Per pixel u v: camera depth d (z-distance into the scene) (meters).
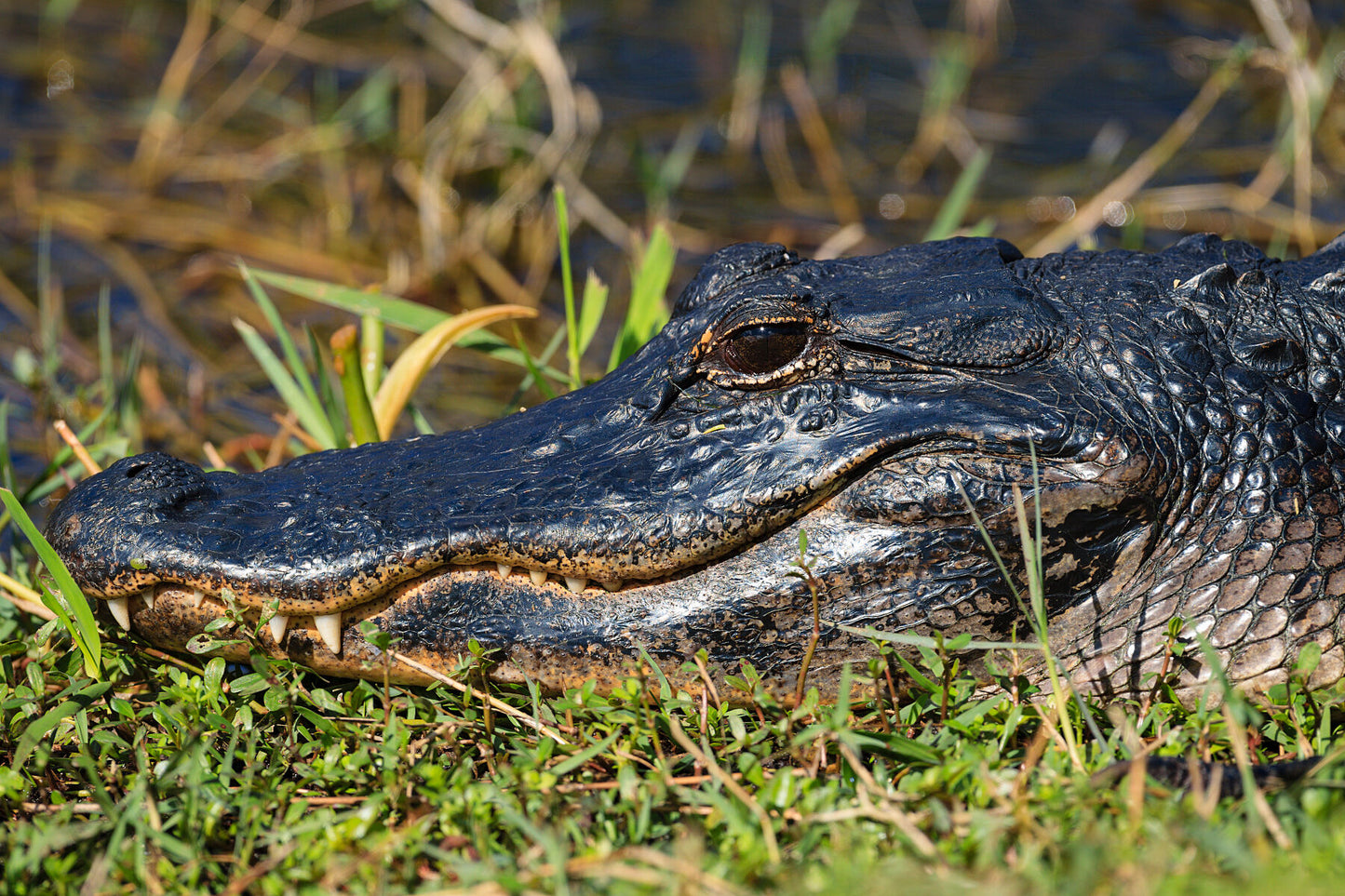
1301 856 5.23
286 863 5.88
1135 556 7.35
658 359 8.01
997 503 7.18
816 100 20.56
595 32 22.66
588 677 7.39
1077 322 7.81
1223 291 8.05
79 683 7.27
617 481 7.39
